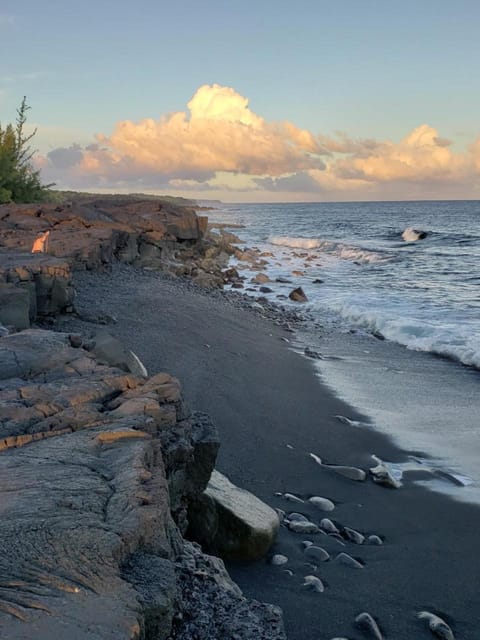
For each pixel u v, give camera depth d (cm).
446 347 1363
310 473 723
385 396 1045
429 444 827
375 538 575
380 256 3591
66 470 354
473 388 1099
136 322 1311
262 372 1134
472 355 1283
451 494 678
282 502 645
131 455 377
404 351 1407
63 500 315
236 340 1356
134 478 344
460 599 483
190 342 1242
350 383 1124
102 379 531
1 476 346
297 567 514
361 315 1759
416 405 999
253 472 712
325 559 529
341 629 436
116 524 295
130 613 238
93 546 277
